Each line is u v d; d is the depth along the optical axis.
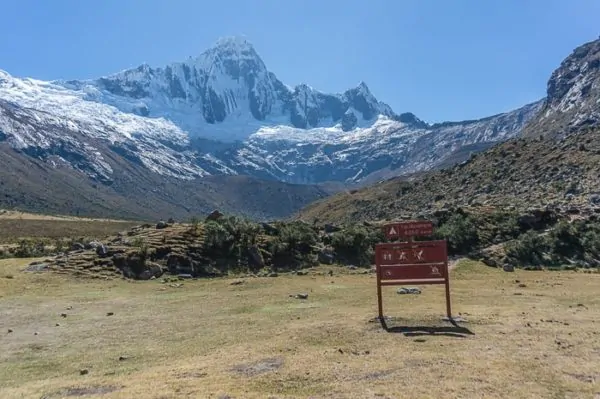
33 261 42.03
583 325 19.88
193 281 37.22
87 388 14.23
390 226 23.80
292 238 45.66
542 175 99.12
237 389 13.37
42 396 13.73
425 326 20.06
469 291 30.17
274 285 34.25
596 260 44.84
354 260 45.09
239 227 45.84
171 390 13.40
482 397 12.43
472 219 53.25
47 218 189.50
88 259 39.94
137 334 21.22
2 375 16.28
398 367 14.88
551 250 46.22
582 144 109.44
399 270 22.36
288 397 12.66
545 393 12.69
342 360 15.75
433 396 12.53
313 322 21.64
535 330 19.03
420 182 146.88
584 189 81.19
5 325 23.31
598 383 13.34
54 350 19.08
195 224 47.78
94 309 27.02
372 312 23.55
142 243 42.03
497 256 45.22
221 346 18.66
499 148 134.50
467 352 16.25
